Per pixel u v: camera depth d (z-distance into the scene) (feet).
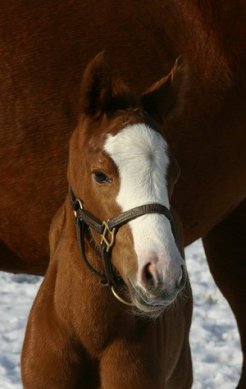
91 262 31.68
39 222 36.17
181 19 37.37
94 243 31.37
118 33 36.47
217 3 37.65
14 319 50.80
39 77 35.60
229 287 41.88
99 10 36.52
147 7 37.06
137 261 28.76
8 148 35.58
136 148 29.37
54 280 33.27
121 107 31.17
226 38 37.63
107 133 30.01
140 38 36.65
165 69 36.70
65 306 32.37
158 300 28.37
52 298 32.99
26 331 33.73
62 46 35.88
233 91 37.63
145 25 36.83
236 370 46.24
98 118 31.04
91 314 32.04
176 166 29.89
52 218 35.86
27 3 36.01
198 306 54.03
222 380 45.06
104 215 30.25
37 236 36.42
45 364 32.65
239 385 41.04
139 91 36.37
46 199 35.91
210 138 37.37
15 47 35.60
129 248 29.19
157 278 28.17
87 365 32.83
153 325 32.53
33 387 32.99
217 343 49.19
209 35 37.52
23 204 35.94
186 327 35.99
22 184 35.78
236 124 37.93
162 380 33.17
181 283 28.55
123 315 32.04
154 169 29.17
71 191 32.32
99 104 31.14
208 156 37.45
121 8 36.76
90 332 32.19
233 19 37.73
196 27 37.45
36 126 35.55
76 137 31.94
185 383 36.63
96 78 31.19
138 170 29.12
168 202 29.25
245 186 39.37
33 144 35.58
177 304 33.71
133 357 32.30
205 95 37.19
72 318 32.32
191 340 49.29
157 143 29.63
